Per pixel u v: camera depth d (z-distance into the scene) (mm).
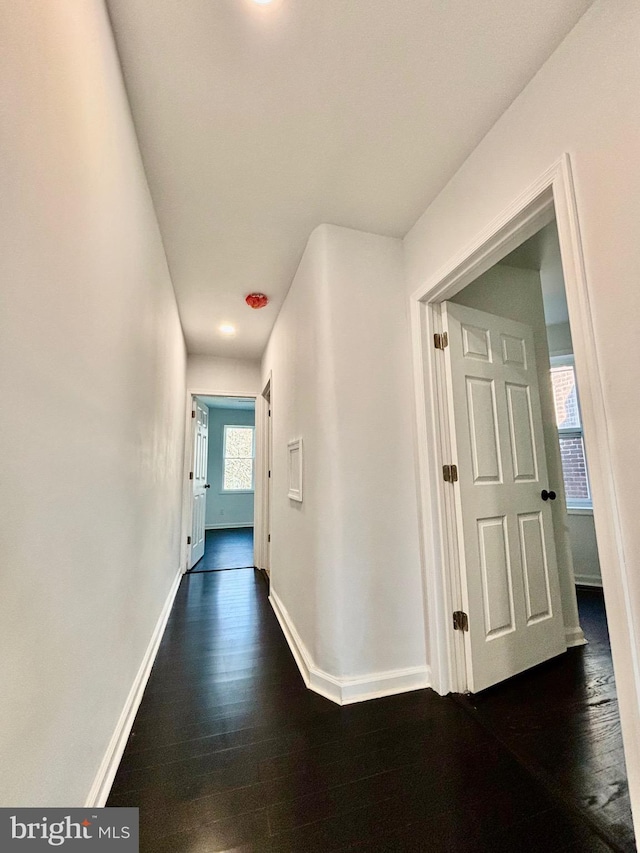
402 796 1149
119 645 1368
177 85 1255
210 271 2506
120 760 1302
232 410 7578
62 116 793
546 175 1182
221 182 1701
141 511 1761
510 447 2031
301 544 2168
